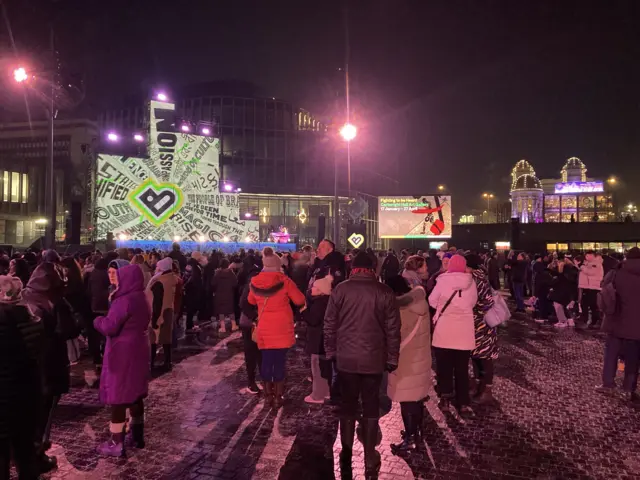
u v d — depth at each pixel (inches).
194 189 1090.1
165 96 1073.5
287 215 1930.4
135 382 180.7
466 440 200.1
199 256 495.8
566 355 363.3
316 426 215.2
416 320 189.3
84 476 165.3
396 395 186.4
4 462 122.3
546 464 177.3
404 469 173.3
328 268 261.3
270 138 1955.0
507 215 3607.3
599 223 1584.6
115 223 1004.6
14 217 2062.0
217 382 287.4
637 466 175.9
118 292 181.0
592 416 229.6
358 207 1239.5
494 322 243.3
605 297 262.7
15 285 124.6
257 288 235.5
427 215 1282.0
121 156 1018.1
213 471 169.9
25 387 123.9
